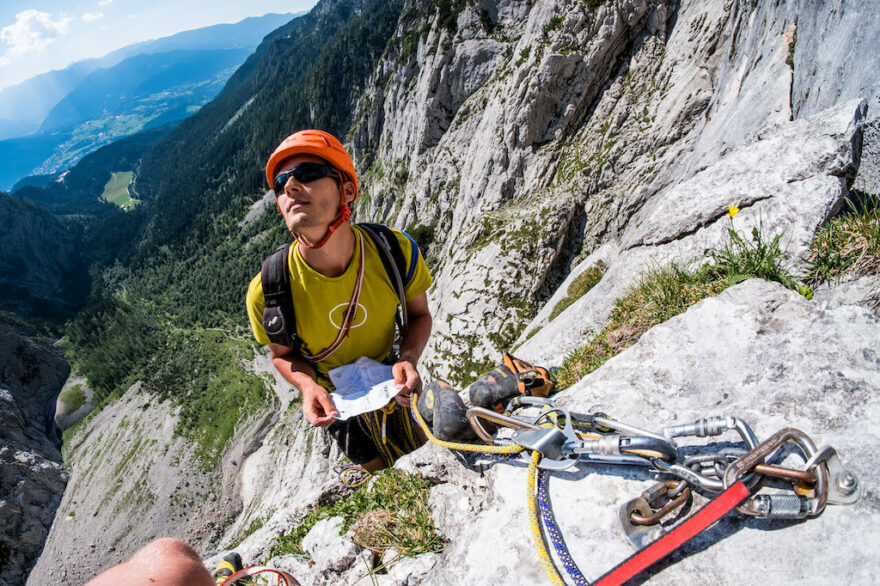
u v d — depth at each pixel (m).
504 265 36.16
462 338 35.47
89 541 129.25
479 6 64.44
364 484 3.81
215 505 130.38
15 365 177.75
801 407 1.91
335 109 188.25
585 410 2.40
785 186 4.01
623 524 1.76
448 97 67.81
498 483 2.27
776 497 1.55
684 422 2.10
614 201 34.97
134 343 196.50
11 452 143.00
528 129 42.12
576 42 39.06
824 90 5.83
